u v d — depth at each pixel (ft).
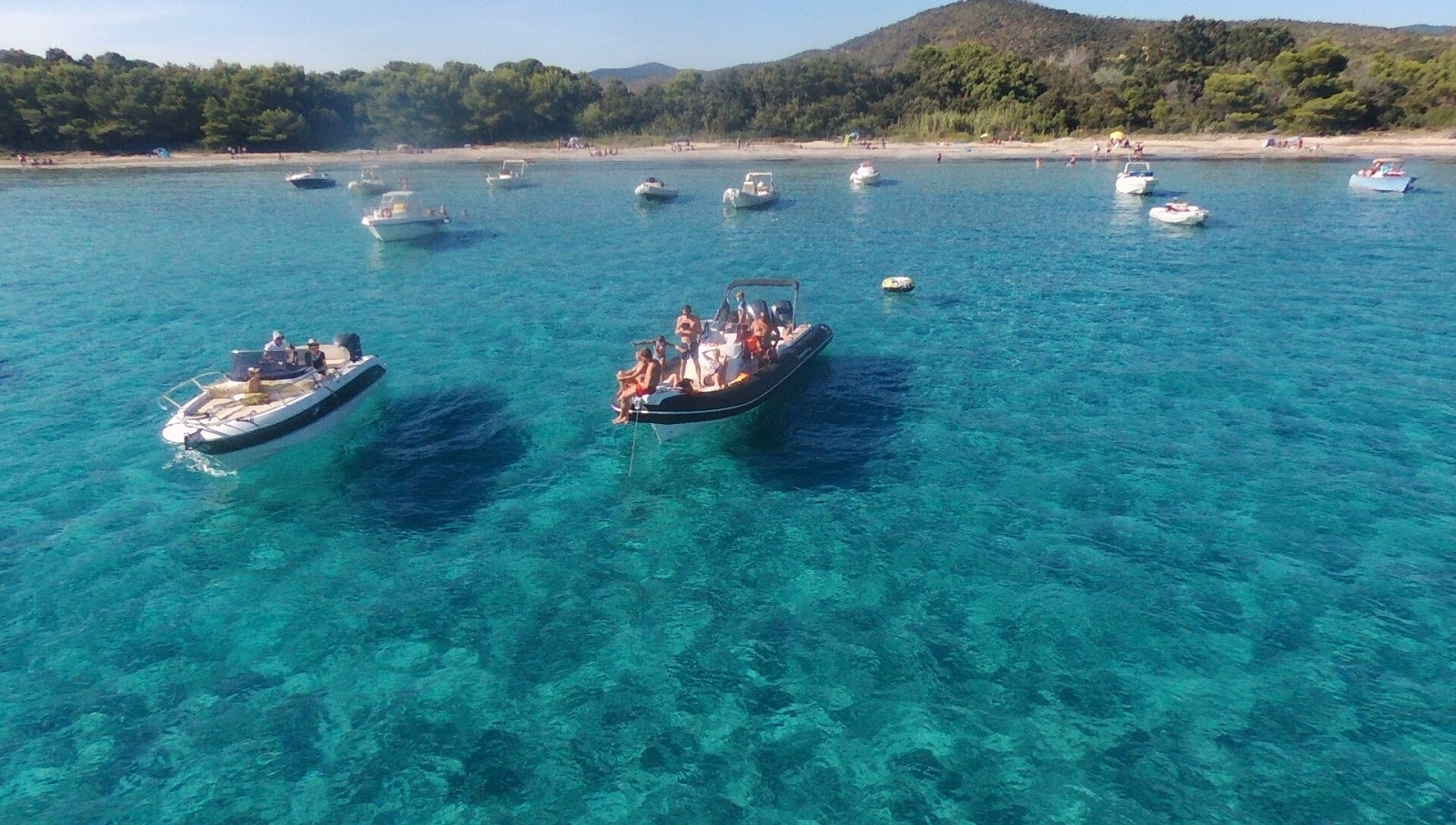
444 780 31.24
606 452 57.26
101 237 141.79
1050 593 41.19
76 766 31.99
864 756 31.94
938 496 50.62
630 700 34.94
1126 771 30.96
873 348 77.82
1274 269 105.19
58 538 47.50
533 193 200.13
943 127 303.48
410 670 36.91
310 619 40.45
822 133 320.91
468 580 43.24
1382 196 161.17
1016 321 85.71
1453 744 31.86
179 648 38.50
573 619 40.09
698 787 30.73
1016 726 33.19
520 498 51.31
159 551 46.14
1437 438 56.75
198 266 119.14
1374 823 28.71
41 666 37.40
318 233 145.79
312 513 49.78
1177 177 197.36
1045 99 295.48
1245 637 37.93
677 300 97.60
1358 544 44.73
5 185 222.07
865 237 135.03
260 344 82.43
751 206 167.43
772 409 63.52
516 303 96.73
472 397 67.10
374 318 90.68
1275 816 29.01
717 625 39.52
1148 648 37.32
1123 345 77.20
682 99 346.13
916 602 40.81
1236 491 50.34
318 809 30.07
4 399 68.44
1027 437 58.34
